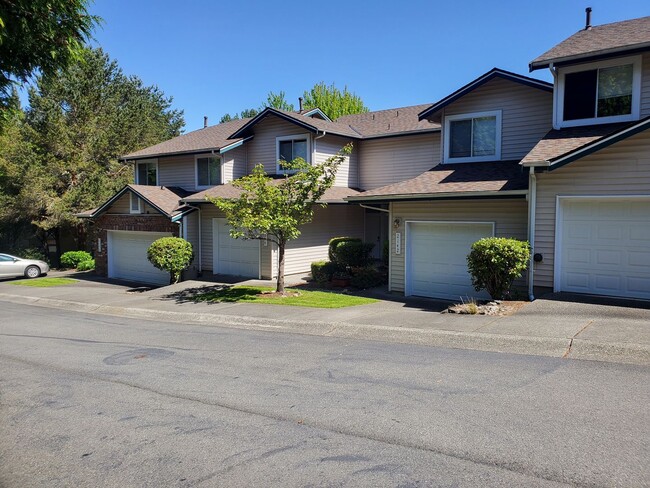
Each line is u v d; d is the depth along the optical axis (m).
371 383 6.02
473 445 4.23
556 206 11.07
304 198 13.53
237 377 6.58
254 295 14.18
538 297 10.81
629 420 4.56
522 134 14.38
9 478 3.99
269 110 19.67
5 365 7.75
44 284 20.69
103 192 26.66
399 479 3.73
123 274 22.25
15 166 26.05
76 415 5.39
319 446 4.37
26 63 6.97
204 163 21.33
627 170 10.25
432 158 19.61
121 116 29.00
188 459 4.23
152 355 8.08
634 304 9.75
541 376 5.89
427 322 9.30
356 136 20.56
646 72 11.59
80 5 6.77
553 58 12.30
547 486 3.55
